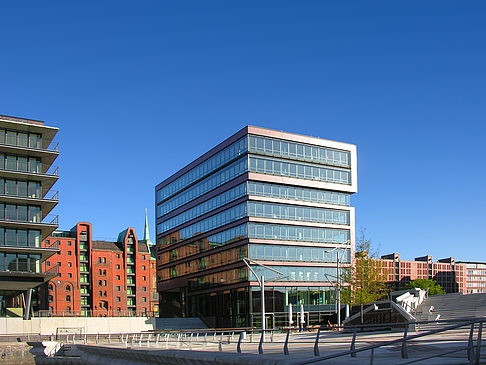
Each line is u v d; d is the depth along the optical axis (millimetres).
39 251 57625
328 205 72000
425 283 165500
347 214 73625
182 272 83625
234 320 67750
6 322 55531
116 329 62719
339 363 15039
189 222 82312
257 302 64938
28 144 60438
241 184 68125
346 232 73062
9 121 58656
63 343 44781
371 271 50844
